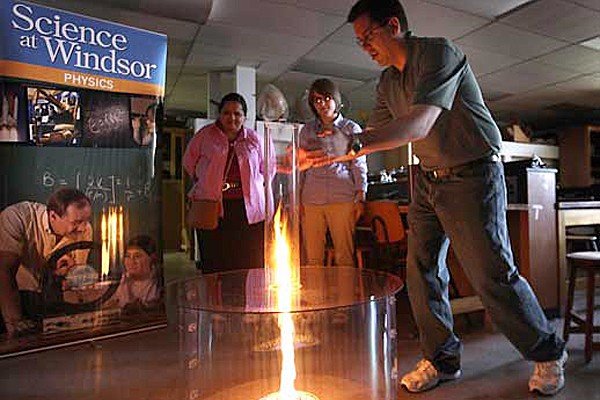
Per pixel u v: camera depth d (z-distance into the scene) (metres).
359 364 1.24
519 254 2.72
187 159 2.55
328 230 2.95
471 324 2.51
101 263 1.97
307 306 1.03
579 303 3.01
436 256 1.72
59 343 1.86
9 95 1.73
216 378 1.24
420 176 1.71
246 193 2.45
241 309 1.01
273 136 1.38
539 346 1.57
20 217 1.78
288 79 5.62
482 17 3.77
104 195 1.98
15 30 1.72
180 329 1.26
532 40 4.29
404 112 1.58
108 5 3.35
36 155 1.80
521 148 7.58
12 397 1.63
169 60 4.89
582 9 3.64
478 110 1.50
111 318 1.99
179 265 5.47
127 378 1.79
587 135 8.01
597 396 1.58
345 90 6.12
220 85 5.38
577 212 2.90
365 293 1.16
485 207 1.50
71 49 1.86
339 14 3.71
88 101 1.92
